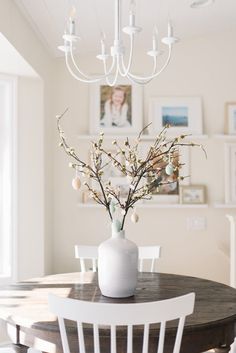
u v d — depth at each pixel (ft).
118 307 5.53
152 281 8.77
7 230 12.17
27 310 6.86
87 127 13.69
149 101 13.67
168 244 13.67
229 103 13.71
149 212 13.67
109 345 6.11
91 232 13.66
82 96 13.69
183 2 10.59
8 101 12.15
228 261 13.62
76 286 8.25
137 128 13.56
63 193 13.66
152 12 11.03
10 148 12.14
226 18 12.47
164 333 5.68
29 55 10.94
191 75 13.78
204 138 13.50
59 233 13.66
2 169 12.23
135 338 6.05
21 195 12.30
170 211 13.69
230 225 13.47
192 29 13.00
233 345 8.03
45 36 11.75
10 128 12.14
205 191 13.62
